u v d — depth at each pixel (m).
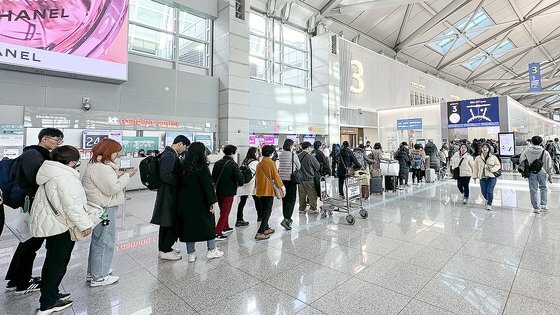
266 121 12.36
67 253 2.22
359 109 16.66
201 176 3.09
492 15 18.75
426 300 2.31
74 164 2.30
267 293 2.47
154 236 4.17
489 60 25.72
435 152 10.03
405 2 12.76
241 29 11.16
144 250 3.58
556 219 4.71
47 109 7.67
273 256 3.33
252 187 4.73
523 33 22.03
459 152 6.24
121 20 8.43
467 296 2.36
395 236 3.98
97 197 2.57
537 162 5.12
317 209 5.66
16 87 7.26
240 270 2.95
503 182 9.23
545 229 4.16
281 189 3.98
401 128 16.06
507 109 12.18
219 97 11.21
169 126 9.88
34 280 2.59
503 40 22.16
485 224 4.49
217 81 11.18
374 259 3.18
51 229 2.10
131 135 9.05
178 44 10.50
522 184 8.69
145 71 9.40
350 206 4.96
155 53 10.09
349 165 6.10
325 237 4.00
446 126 13.93
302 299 2.37
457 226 4.41
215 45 11.39
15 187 2.25
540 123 23.00
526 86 34.78
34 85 7.51
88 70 7.84
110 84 8.67
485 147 5.53
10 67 7.02
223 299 2.38
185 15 10.85
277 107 12.77
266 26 13.27
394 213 5.35
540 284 2.53
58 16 7.39
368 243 3.72
